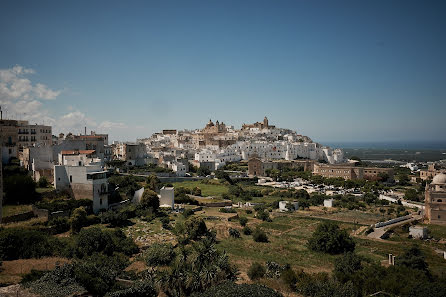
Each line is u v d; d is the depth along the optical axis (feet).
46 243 189.67
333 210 402.31
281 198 476.95
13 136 414.62
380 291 162.30
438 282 164.55
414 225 340.80
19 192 251.19
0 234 178.81
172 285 154.92
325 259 233.76
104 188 285.02
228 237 275.59
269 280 181.98
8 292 131.13
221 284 143.33
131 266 187.42
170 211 330.75
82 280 144.66
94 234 197.06
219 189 509.76
